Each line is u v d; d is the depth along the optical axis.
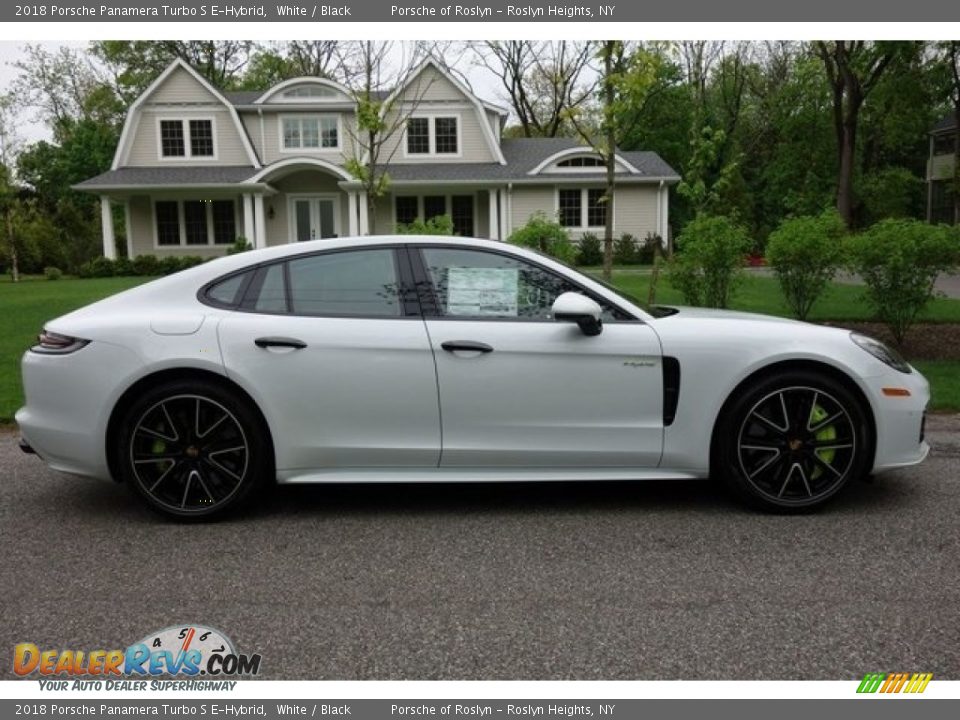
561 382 3.84
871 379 3.87
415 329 3.83
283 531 3.79
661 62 7.95
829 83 35.03
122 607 2.96
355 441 3.84
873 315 10.59
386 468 3.92
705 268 9.34
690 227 9.42
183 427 3.85
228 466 3.88
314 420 3.82
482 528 3.82
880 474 4.67
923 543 3.54
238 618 2.87
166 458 3.85
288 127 27.22
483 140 27.34
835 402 3.87
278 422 3.81
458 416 3.84
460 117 27.20
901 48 27.91
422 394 3.82
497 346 3.81
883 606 2.92
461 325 3.86
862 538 3.61
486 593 3.07
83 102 46.41
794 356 3.85
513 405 3.84
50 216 36.00
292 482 3.88
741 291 11.57
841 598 2.99
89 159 41.97
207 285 3.94
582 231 27.20
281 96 26.97
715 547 3.52
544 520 3.93
